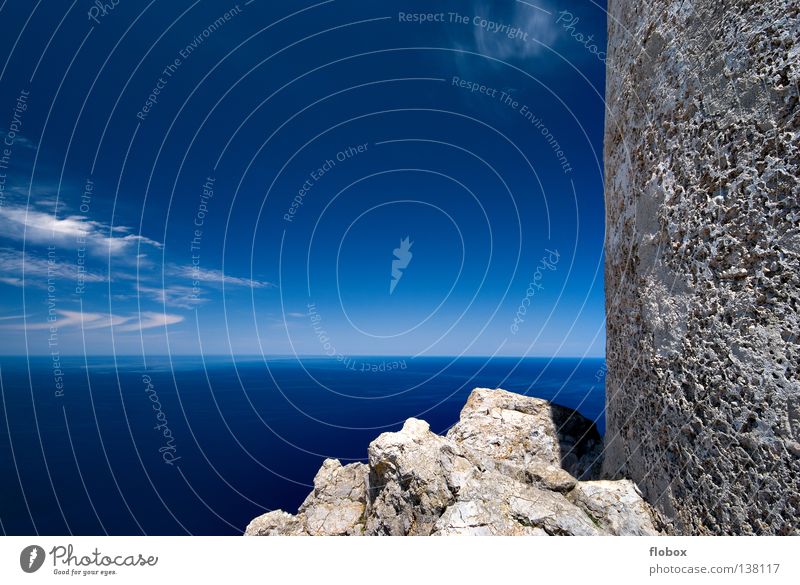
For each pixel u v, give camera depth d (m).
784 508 2.66
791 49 2.68
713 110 3.22
